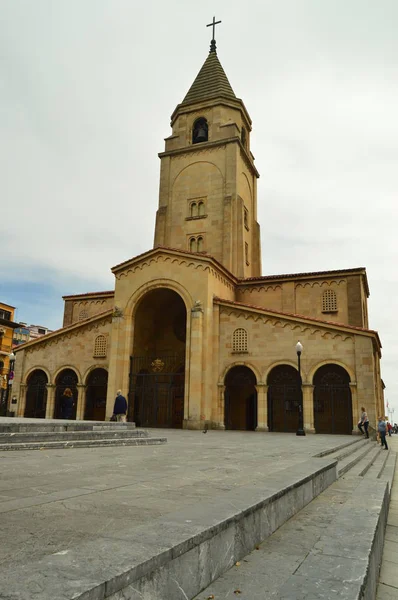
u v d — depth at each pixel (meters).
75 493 5.87
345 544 4.70
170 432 26.11
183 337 38.28
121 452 12.37
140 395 36.06
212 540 3.83
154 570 2.90
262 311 31.52
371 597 4.34
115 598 2.49
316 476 8.21
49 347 38.25
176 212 42.62
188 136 44.50
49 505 5.05
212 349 32.41
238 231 40.03
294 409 31.19
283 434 27.06
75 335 37.44
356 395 28.16
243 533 4.57
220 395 31.47
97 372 36.28
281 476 7.30
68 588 2.29
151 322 38.41
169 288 33.50
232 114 44.53
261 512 5.14
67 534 3.78
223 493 5.82
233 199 40.50
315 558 4.27
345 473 12.30
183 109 45.41
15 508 4.88
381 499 7.54
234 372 32.38
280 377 30.83
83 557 2.83
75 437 14.28
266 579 3.88
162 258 34.22
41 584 2.34
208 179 42.12
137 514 4.60
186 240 41.53
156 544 3.19
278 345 30.80
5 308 67.12
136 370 35.25
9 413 37.94
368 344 28.56
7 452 11.28
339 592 3.44
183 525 3.79
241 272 39.34
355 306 35.81
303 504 7.12
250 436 23.70
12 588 2.28
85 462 9.59
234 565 4.25
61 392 37.44
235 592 3.57
